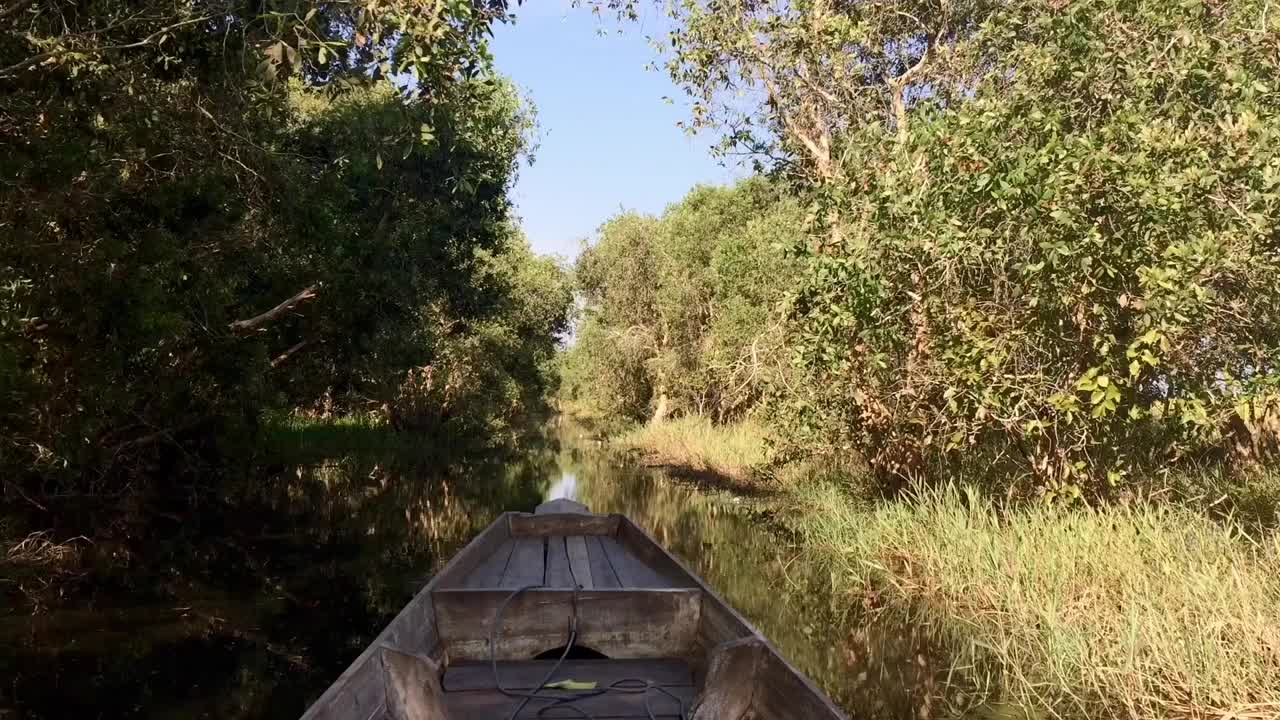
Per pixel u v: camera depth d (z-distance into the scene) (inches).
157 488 427.5
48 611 259.0
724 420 895.1
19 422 304.7
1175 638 199.2
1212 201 244.1
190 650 229.3
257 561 334.0
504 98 680.4
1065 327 285.0
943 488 353.1
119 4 271.3
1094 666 201.5
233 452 446.0
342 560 339.3
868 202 311.9
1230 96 254.7
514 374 1341.0
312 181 432.1
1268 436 357.7
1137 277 254.7
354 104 496.1
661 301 960.9
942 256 283.4
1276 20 248.2
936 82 399.5
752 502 513.7
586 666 169.9
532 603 175.5
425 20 215.3
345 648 233.5
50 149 274.5
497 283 917.2
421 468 674.8
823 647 243.8
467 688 155.7
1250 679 180.7
